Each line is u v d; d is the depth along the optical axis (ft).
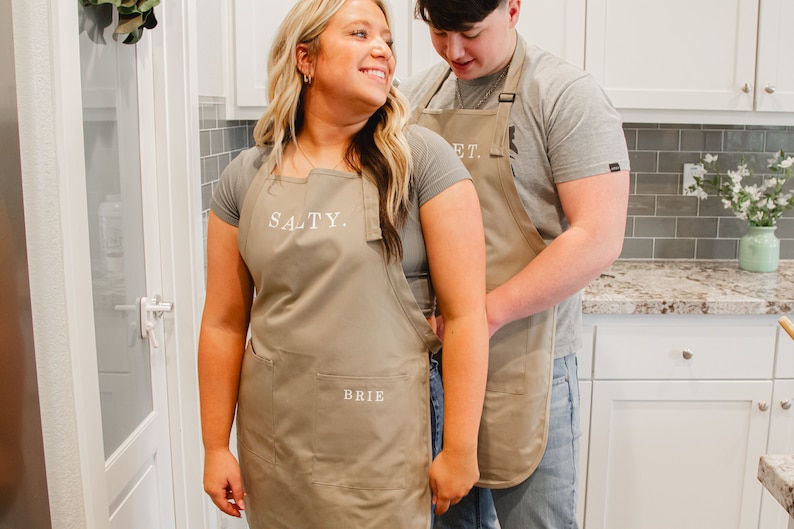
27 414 4.32
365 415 3.96
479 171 4.91
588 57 8.21
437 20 4.57
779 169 9.50
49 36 4.26
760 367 7.68
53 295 4.32
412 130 4.19
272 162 4.19
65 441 4.47
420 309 4.20
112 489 5.43
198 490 6.96
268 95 4.28
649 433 7.80
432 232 4.05
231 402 4.57
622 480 7.86
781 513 7.91
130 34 5.47
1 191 4.07
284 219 4.04
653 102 8.30
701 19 8.16
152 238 6.32
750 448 7.80
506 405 5.02
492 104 5.04
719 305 7.47
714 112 8.39
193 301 6.68
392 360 4.00
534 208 4.98
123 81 5.67
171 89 6.42
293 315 4.03
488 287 4.96
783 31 8.18
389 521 4.03
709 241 9.62
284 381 4.09
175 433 6.78
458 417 4.05
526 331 4.96
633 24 8.16
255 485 4.32
